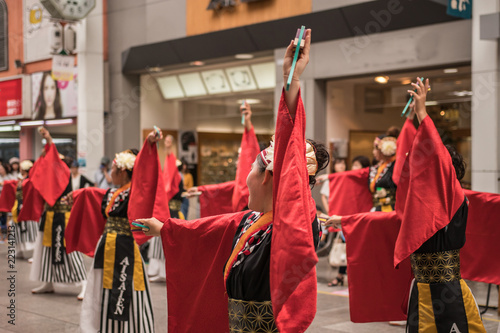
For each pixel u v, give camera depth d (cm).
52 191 672
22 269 805
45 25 1194
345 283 747
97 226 567
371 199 625
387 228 408
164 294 681
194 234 285
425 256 322
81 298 646
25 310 585
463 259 462
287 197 206
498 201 442
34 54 1254
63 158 754
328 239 775
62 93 1252
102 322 445
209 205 666
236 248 241
